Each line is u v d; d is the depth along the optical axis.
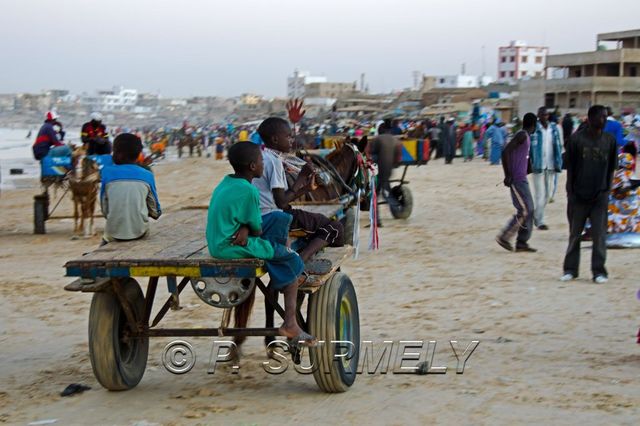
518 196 14.69
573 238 12.09
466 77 169.38
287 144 7.95
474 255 14.70
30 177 47.69
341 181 12.98
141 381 7.81
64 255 16.38
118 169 7.63
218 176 38.25
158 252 6.91
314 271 7.13
